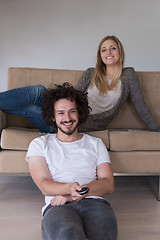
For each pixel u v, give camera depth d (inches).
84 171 47.1
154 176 87.4
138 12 139.6
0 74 137.8
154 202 65.7
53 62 140.4
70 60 141.0
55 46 139.3
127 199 67.1
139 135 64.6
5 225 52.1
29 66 139.3
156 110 93.2
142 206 63.0
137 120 92.8
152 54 142.6
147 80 93.4
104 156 50.0
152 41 141.8
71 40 139.6
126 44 141.3
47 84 89.7
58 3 136.9
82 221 40.3
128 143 63.8
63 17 137.9
